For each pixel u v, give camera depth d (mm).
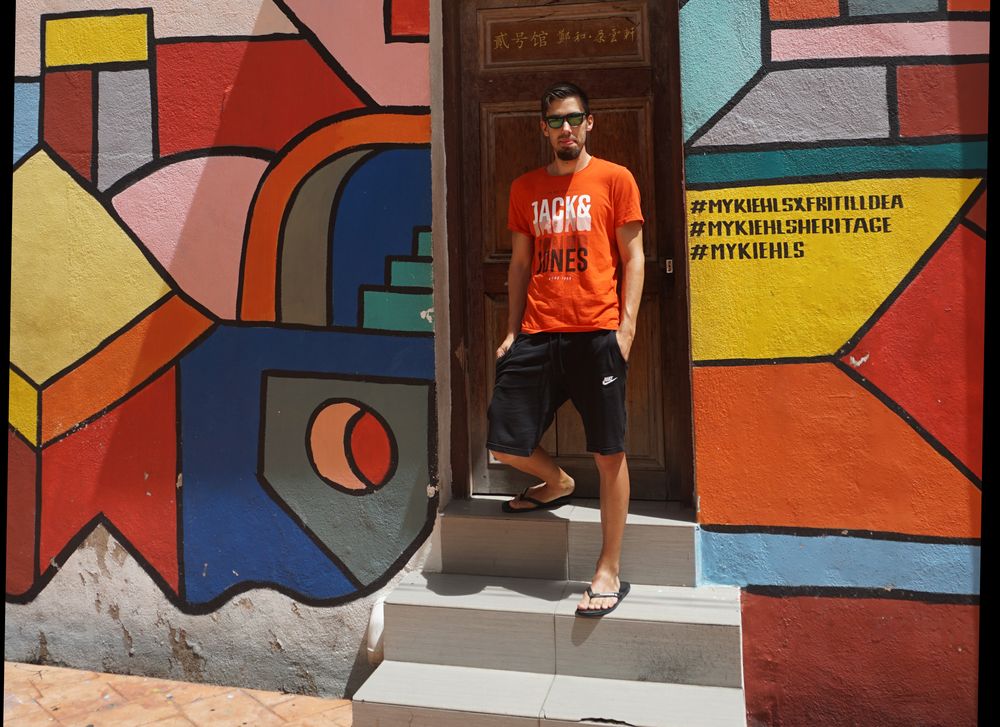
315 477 3693
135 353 3855
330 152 3637
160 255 3816
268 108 3688
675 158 3537
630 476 3814
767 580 3322
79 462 3930
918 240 3189
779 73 3262
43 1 3908
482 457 3943
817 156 3242
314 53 3637
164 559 3842
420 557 3613
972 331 3166
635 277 3186
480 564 3570
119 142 3844
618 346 3174
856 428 3246
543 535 3506
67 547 3947
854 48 3213
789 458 3293
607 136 3793
